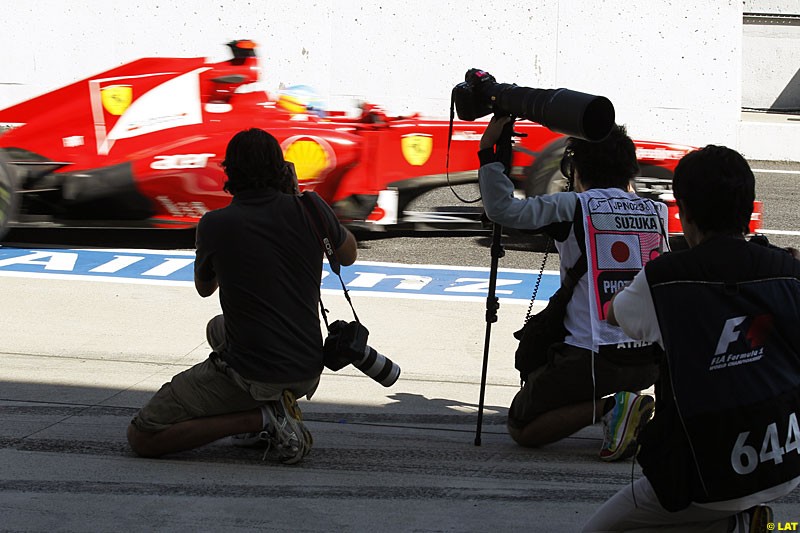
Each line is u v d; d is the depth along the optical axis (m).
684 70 14.34
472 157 8.21
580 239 3.70
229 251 3.60
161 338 5.83
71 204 7.61
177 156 7.57
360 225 8.12
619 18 14.34
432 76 14.73
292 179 3.82
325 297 6.78
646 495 2.42
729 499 2.19
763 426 2.17
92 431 4.21
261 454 3.98
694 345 2.19
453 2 14.55
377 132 8.04
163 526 3.21
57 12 14.95
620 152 3.79
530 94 3.33
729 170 2.25
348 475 3.75
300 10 14.75
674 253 2.28
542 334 3.84
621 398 3.86
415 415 4.60
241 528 3.21
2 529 3.17
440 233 9.07
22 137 7.61
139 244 8.34
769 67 19.53
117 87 7.69
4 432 4.17
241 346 3.67
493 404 4.82
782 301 2.23
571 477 3.77
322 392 4.92
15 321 6.08
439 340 5.89
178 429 3.74
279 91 8.58
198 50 14.91
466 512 3.39
